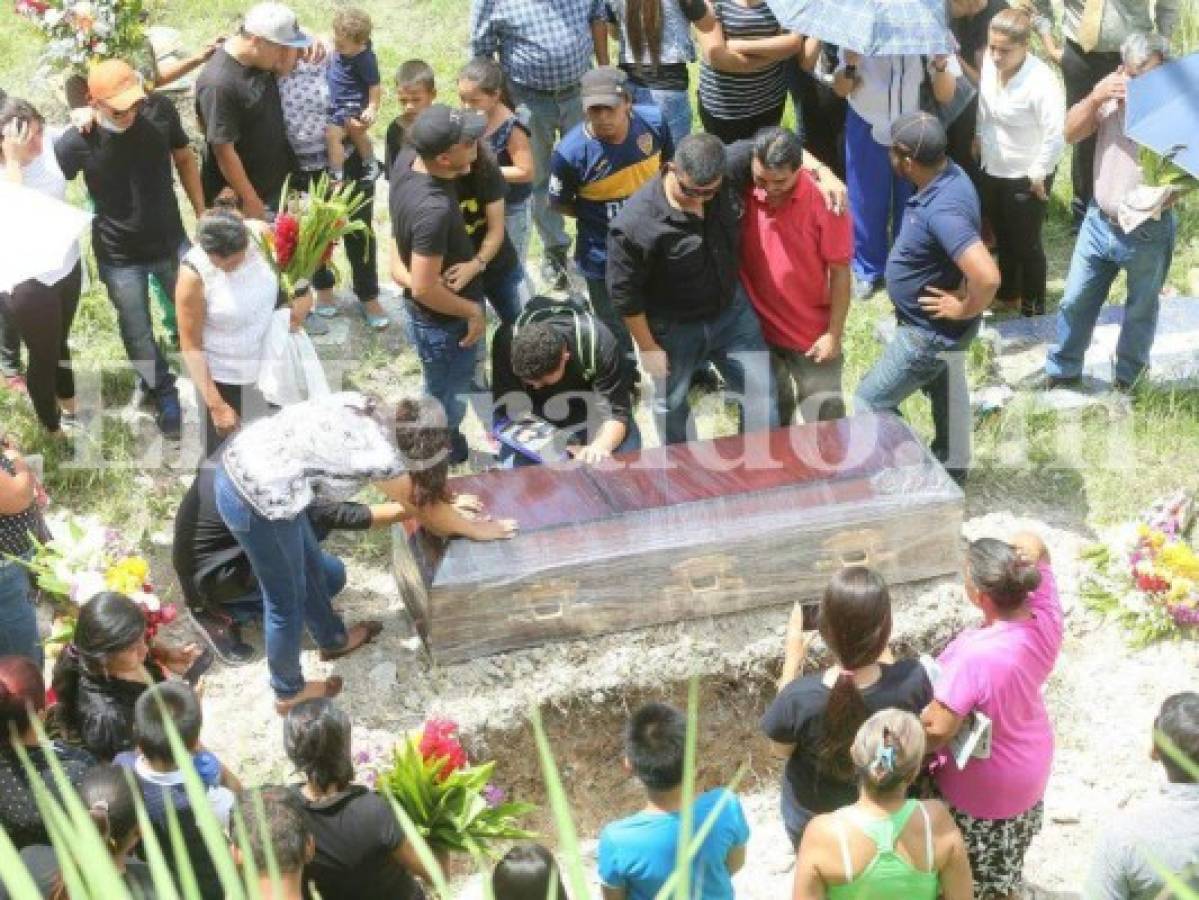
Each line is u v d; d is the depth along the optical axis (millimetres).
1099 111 7477
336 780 4508
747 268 7078
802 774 5016
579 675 6152
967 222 6652
